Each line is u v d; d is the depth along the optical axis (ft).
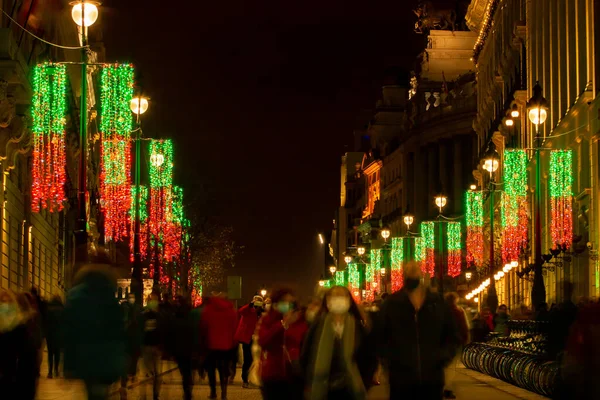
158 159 165.17
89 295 49.26
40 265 188.96
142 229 216.74
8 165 144.46
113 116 138.41
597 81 160.04
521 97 237.04
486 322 147.95
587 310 52.06
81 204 92.02
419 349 44.96
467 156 431.84
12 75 127.24
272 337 57.11
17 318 58.34
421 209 458.91
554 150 173.68
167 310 88.33
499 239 274.77
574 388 52.39
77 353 48.75
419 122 461.37
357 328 46.68
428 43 474.08
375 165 566.36
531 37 231.30
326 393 46.32
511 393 90.27
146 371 84.64
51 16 194.59
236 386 105.60
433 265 339.77
